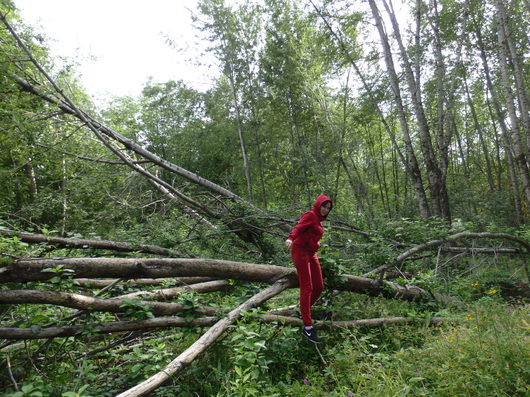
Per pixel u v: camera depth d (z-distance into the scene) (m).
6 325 3.92
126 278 4.10
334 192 11.91
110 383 3.38
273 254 7.53
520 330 3.33
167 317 3.79
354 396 2.85
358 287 5.18
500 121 14.00
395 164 21.31
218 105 18.00
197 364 3.54
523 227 9.52
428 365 3.12
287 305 5.38
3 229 4.16
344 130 13.41
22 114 7.27
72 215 7.43
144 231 6.80
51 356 3.51
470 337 3.26
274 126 15.46
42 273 3.55
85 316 3.57
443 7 11.84
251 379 3.03
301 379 3.47
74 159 8.18
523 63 13.28
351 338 4.14
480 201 13.02
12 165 8.70
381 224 8.84
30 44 7.60
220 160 20.20
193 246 6.80
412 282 5.75
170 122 21.94
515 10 12.64
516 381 2.61
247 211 7.60
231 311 3.93
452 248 7.95
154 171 8.73
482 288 6.82
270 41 13.42
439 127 10.90
